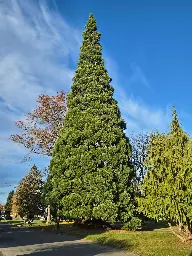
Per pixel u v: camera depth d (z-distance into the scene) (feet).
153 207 50.34
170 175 48.55
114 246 52.70
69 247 53.62
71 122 89.66
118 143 85.61
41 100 120.67
